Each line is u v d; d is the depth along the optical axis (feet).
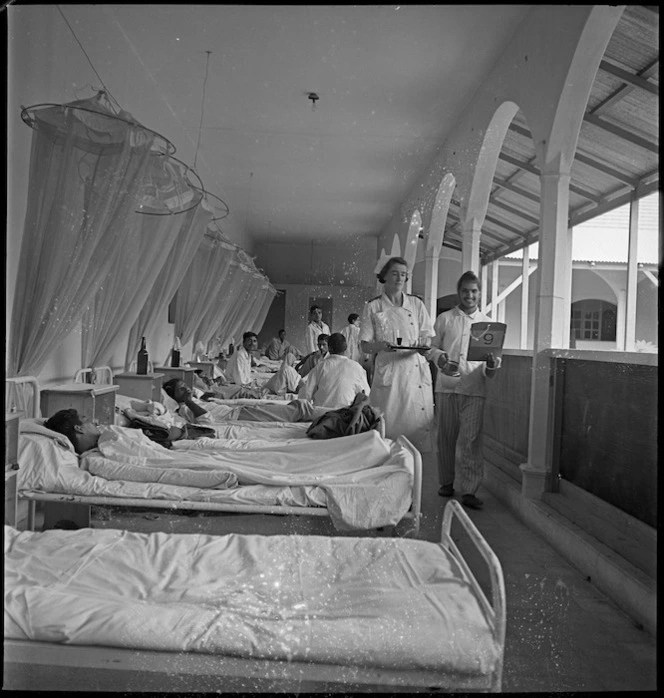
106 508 10.00
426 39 16.58
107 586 6.60
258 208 36.81
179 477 10.39
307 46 17.20
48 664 5.47
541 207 14.33
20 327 11.50
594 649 7.57
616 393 11.79
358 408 13.71
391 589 6.53
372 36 16.47
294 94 20.56
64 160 11.40
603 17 11.87
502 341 14.01
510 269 34.04
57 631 5.61
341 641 5.54
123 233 12.09
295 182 30.89
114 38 16.15
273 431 15.06
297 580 6.84
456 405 14.85
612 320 34.94
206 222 19.34
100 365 15.24
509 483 15.35
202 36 16.75
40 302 11.49
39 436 10.64
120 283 14.97
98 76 15.33
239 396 24.59
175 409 17.46
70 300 11.70
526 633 7.93
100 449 11.23
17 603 5.94
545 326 14.33
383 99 20.61
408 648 5.51
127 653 5.55
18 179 11.43
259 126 23.54
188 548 7.57
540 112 14.40
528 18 15.02
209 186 29.66
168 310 25.66
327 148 25.76
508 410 18.69
